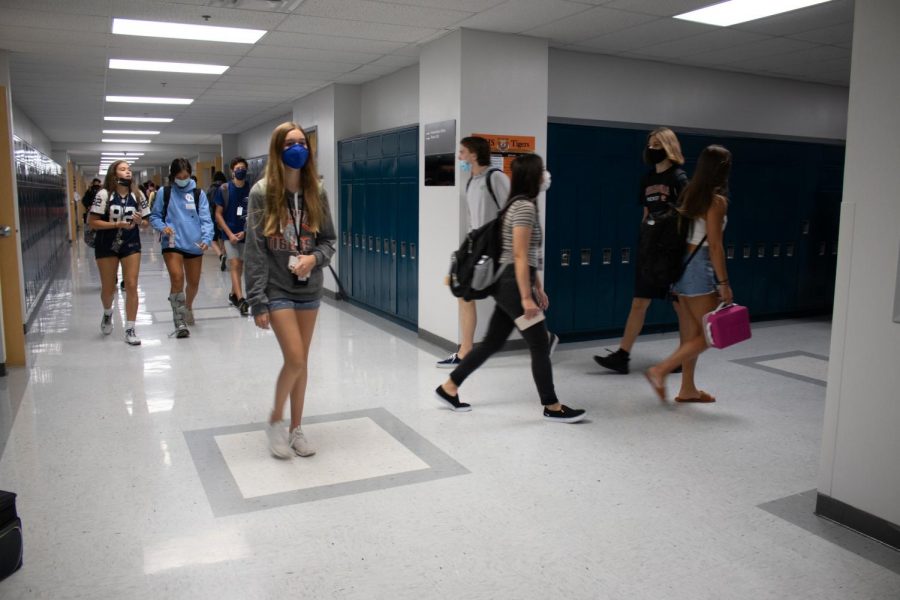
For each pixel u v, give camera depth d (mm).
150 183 15227
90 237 5871
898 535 2434
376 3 4441
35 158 7617
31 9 4559
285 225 2990
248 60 6410
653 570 2305
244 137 14062
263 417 3852
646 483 3008
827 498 2670
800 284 7188
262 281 3004
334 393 4332
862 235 2461
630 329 4797
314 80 7680
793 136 7199
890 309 2396
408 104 6859
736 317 3576
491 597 2146
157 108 10133
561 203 5684
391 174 6602
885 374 2430
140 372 4777
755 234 6770
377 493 2883
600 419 3863
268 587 2188
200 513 2688
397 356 5348
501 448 3406
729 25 4926
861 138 2438
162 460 3217
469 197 4680
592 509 2752
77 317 6910
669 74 6301
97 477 3020
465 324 4938
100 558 2352
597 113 5977
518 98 5297
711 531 2580
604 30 5082
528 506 2773
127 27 5105
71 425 3686
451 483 2988
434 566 2318
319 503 2785
